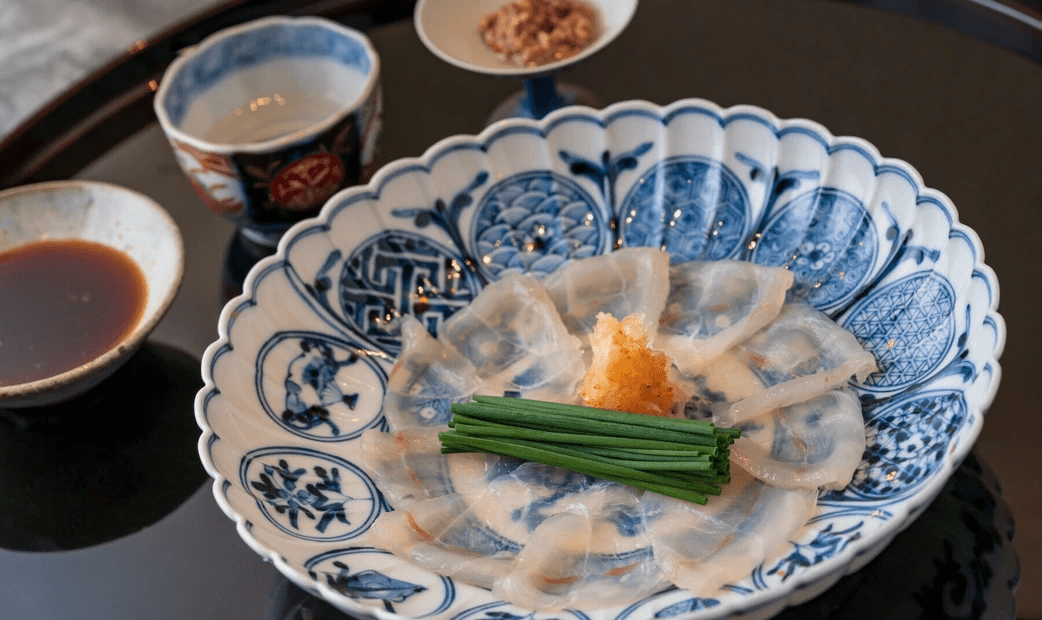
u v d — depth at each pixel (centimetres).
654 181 48
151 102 57
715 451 40
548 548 39
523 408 42
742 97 53
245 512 40
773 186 47
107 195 48
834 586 40
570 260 48
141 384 48
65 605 42
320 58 52
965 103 51
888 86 53
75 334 46
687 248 48
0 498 45
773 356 44
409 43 59
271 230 50
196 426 46
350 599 37
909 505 36
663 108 47
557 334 45
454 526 41
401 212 48
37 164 55
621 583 38
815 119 52
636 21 58
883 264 45
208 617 41
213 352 43
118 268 48
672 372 44
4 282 48
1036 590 39
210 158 47
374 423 45
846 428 41
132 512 44
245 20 59
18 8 81
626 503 41
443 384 45
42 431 47
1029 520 40
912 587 39
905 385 42
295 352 45
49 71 78
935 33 54
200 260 52
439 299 48
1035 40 53
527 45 52
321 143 48
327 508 42
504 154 48
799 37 56
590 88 55
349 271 47
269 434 43
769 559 38
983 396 38
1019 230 47
